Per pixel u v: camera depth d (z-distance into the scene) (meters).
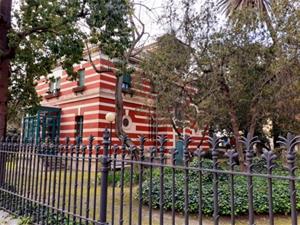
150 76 12.45
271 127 14.77
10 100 11.25
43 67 11.09
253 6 11.73
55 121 18.23
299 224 5.57
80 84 17.64
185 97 12.10
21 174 5.69
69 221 4.73
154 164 3.38
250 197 2.47
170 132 18.16
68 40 9.69
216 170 2.76
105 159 3.92
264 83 10.92
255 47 10.73
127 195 8.02
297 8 9.59
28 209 5.38
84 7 9.37
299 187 6.84
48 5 9.19
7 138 6.66
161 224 3.24
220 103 11.45
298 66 9.88
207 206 6.55
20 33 9.12
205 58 11.00
